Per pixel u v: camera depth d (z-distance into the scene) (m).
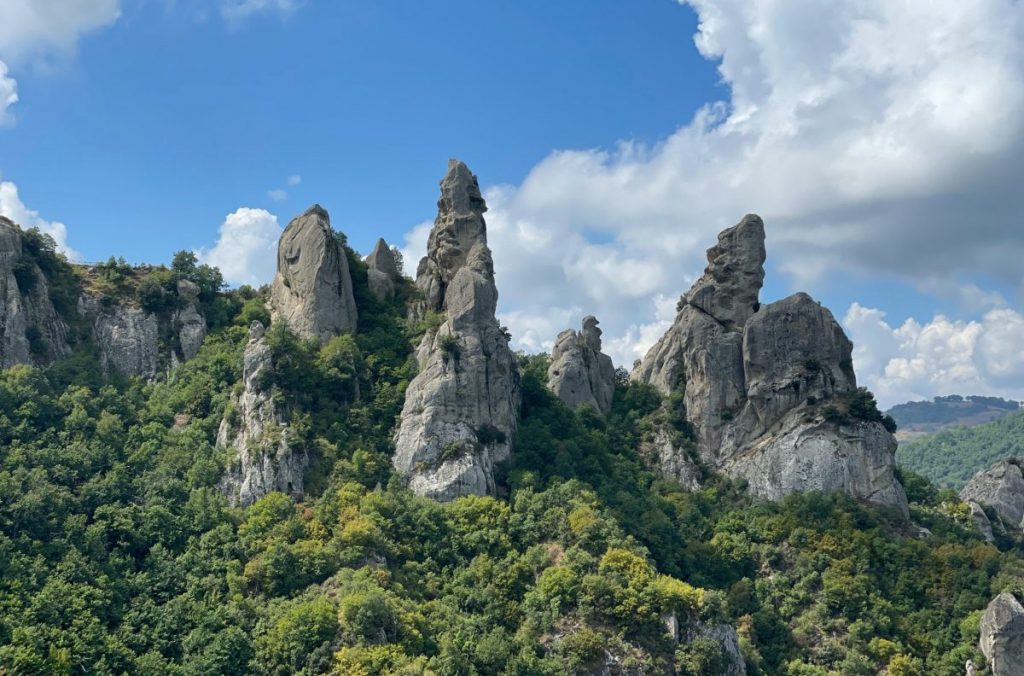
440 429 142.50
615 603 116.94
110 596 111.19
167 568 118.00
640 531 140.50
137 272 173.25
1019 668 127.38
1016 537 171.88
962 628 134.00
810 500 154.00
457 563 126.31
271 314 168.25
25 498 120.06
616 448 169.25
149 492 129.62
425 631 110.19
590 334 195.38
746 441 167.88
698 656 114.38
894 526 154.12
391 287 172.50
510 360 159.38
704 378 173.38
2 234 155.38
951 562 144.50
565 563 122.94
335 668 101.62
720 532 151.38
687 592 119.31
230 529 124.38
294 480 133.12
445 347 148.38
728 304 177.88
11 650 98.00
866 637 134.50
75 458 132.00
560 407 166.12
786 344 169.75
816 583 143.12
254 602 113.94
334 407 146.38
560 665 110.25
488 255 164.62
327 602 110.06
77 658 101.31
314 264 161.00
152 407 150.12
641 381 187.38
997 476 197.25
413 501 133.25
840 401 165.38
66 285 163.38
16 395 140.50
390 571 119.94
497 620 117.44
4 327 149.75
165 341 162.12
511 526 131.00
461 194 170.62
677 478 166.25
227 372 154.00
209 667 103.12
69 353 156.62
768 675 129.88
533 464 149.50
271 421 138.25
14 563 110.75
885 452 160.50
